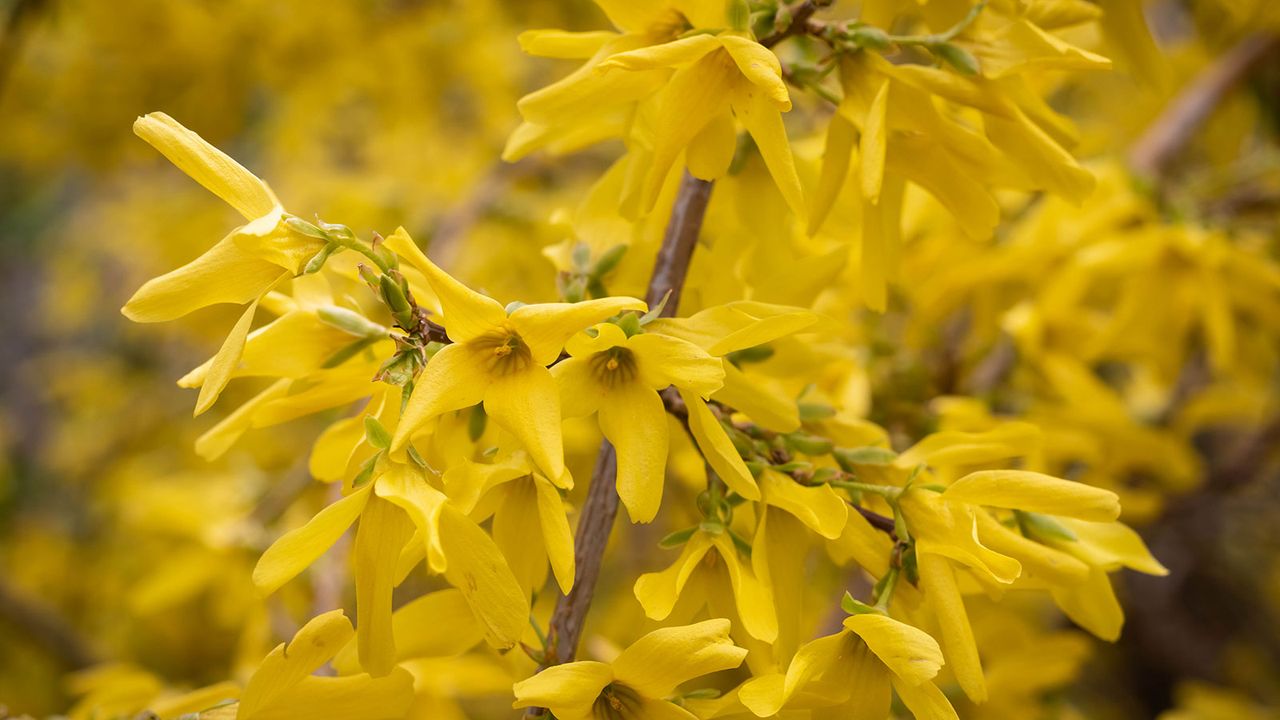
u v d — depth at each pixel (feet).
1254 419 2.55
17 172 5.08
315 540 0.96
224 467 3.35
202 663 3.26
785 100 0.95
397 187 2.60
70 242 5.42
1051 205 1.65
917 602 1.04
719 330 1.01
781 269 1.13
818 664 0.99
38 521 4.23
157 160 4.05
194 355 4.73
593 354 1.00
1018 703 1.48
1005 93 1.07
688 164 1.04
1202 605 4.07
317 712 1.04
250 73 3.17
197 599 3.19
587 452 1.70
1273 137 2.35
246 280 0.99
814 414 1.11
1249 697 3.63
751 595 1.01
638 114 1.08
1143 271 1.59
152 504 1.84
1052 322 1.71
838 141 1.07
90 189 5.50
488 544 0.95
